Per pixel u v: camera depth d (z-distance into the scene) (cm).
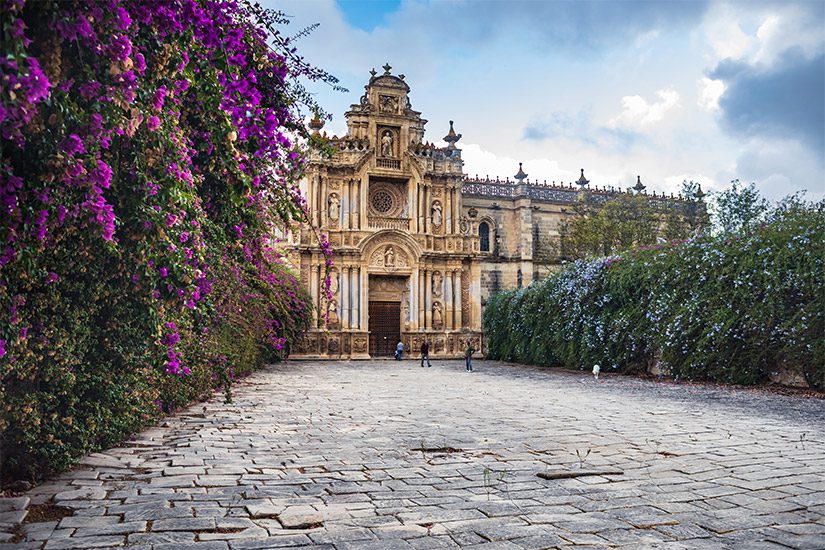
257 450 1061
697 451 1067
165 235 759
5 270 657
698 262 2733
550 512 697
